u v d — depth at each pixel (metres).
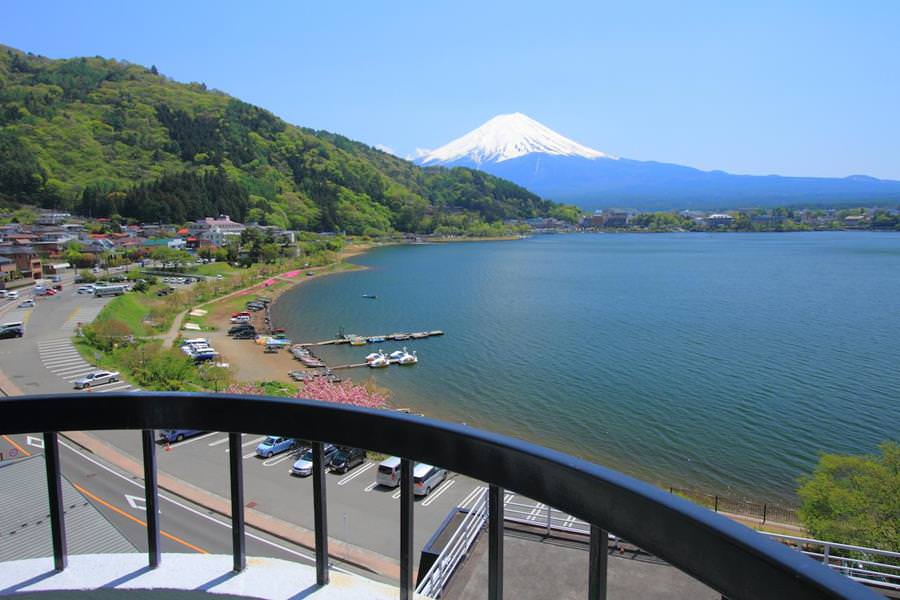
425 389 34.97
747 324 52.50
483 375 37.53
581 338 47.72
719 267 100.88
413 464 1.72
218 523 15.27
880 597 0.85
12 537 8.09
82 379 31.19
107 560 2.14
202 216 121.31
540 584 5.88
